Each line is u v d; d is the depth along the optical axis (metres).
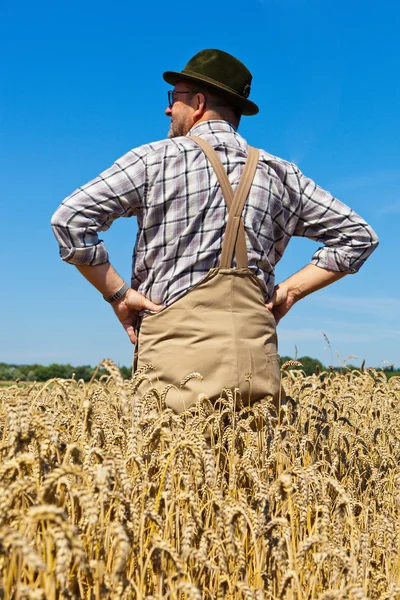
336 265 4.26
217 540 2.36
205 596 2.48
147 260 3.86
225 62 4.05
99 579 1.98
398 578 2.91
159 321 3.80
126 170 3.78
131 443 2.68
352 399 5.52
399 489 3.81
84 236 3.77
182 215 3.78
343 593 2.13
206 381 3.70
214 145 3.90
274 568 2.59
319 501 3.15
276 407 4.00
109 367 2.33
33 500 2.15
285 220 4.18
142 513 2.29
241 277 3.79
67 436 2.87
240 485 3.29
